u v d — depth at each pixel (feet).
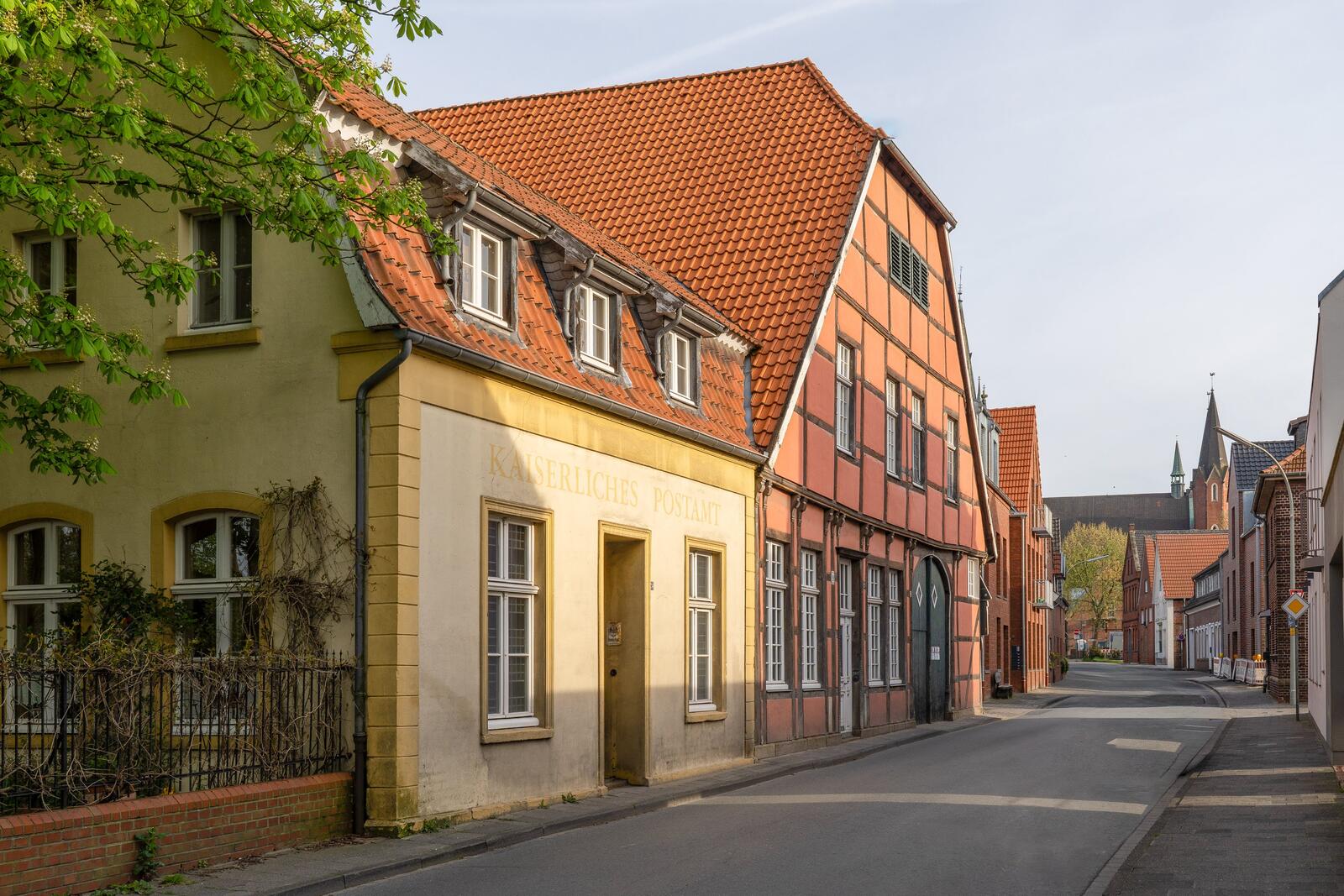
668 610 56.75
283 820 36.55
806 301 71.15
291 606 40.19
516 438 45.85
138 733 33.50
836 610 77.46
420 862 35.47
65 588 44.11
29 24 31.17
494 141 86.22
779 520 69.46
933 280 99.71
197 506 42.04
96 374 44.04
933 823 43.52
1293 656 99.19
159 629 41.16
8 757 32.14
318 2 38.73
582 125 85.76
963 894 31.68
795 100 83.05
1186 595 333.83
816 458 74.23
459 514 42.52
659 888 32.48
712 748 60.49
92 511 43.45
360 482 40.01
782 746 68.33
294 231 37.45
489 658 44.88
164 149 36.47
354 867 33.86
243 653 38.37
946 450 103.04
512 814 44.27
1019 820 44.32
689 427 57.62
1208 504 461.37
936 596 99.71
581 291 52.24
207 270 42.75
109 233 35.29
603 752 50.90
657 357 57.67
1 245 45.27
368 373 40.32
